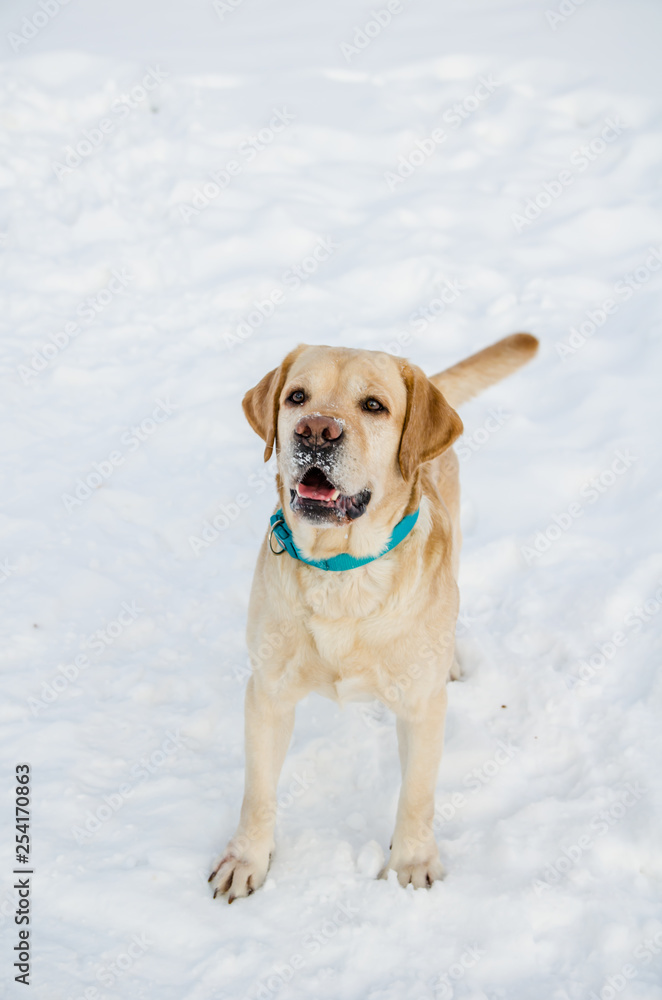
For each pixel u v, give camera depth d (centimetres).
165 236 636
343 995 222
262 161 729
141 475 436
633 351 516
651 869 253
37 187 677
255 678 256
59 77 859
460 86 856
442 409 255
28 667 324
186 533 404
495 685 325
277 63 928
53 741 292
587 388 489
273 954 231
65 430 462
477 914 241
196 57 945
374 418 234
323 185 709
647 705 305
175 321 562
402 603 241
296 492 220
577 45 952
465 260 620
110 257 608
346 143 763
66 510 405
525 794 283
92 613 354
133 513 412
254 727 254
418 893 245
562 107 818
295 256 629
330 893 249
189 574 383
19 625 339
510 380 510
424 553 251
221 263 617
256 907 244
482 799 280
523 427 470
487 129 792
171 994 220
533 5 1122
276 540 247
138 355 528
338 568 238
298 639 245
